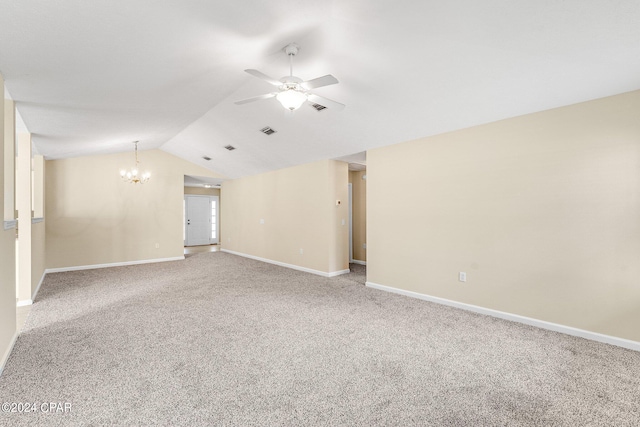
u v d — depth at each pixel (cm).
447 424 176
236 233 848
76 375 227
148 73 279
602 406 192
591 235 286
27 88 273
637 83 257
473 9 213
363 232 702
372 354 261
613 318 276
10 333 267
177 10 189
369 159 483
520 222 329
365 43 266
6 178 292
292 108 284
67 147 518
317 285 500
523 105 312
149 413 184
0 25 177
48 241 604
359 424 176
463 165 375
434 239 404
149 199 720
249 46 263
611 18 203
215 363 245
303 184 617
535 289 320
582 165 291
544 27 219
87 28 192
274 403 195
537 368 237
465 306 375
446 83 301
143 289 475
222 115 479
